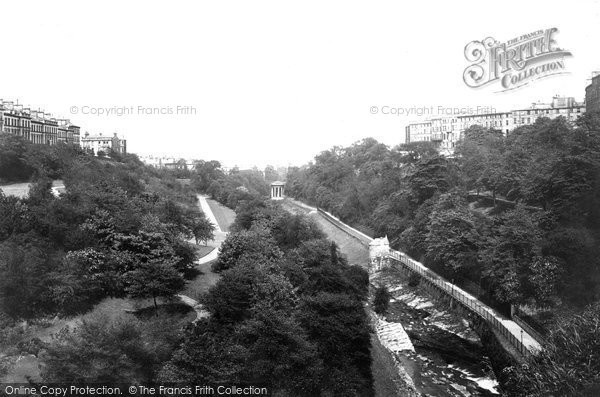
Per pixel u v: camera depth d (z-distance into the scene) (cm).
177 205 9656
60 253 5647
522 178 9669
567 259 6156
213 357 4019
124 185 9562
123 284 5816
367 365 5484
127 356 3709
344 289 6347
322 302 5456
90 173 9581
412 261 10956
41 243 5588
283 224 9575
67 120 18062
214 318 4991
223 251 7456
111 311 5425
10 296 4769
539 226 7212
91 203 6706
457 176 12738
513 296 6556
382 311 8388
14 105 14300
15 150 10081
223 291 5291
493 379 5850
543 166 8425
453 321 7688
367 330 5509
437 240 9156
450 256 8756
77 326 4803
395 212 13388
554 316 5922
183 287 6156
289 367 4497
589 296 5838
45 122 15038
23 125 13588
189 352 3997
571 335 4466
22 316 4872
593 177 6794
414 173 12500
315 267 6769
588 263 5984
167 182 15712
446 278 9306
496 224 8400
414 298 9150
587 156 7012
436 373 6106
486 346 6525
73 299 5147
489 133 15075
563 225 6681
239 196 16025
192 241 10169
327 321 5244
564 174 7156
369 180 17062
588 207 6644
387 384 5584
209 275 7281
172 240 6688
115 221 6369
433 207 10644
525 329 6131
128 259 5906
